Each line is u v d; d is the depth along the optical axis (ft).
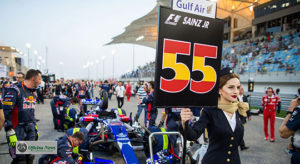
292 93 45.34
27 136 9.75
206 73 5.33
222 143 5.48
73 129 12.02
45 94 58.29
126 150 10.18
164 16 4.74
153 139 11.21
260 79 53.01
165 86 4.81
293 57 47.85
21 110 9.44
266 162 13.56
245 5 86.79
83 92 32.60
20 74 16.90
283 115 33.60
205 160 5.72
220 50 5.53
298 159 5.88
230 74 5.60
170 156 10.30
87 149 11.82
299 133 5.91
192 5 5.07
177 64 4.95
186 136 5.05
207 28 5.31
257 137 20.02
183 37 4.99
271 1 72.84
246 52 64.75
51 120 25.89
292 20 66.44
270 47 56.80
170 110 13.87
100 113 14.83
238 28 91.66
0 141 16.66
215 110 5.65
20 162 8.80
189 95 5.12
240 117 5.98
